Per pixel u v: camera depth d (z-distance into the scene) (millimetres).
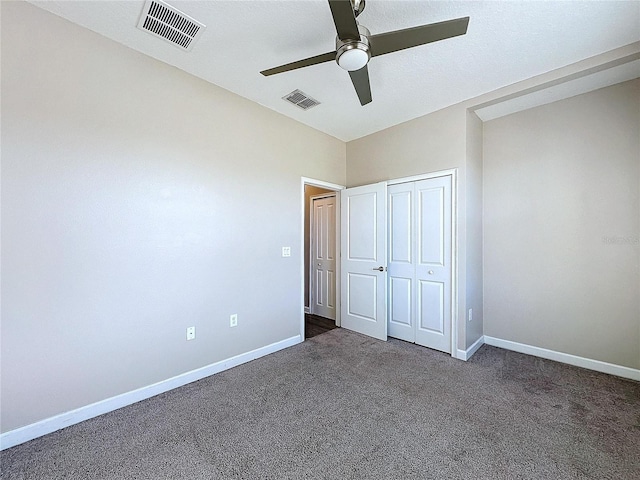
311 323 4160
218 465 1521
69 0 1666
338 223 4059
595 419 1880
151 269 2201
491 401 2107
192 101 2424
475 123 3100
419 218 3254
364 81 1898
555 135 2834
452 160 2955
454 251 2949
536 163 2945
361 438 1723
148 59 2176
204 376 2508
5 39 1622
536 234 2949
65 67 1814
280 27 1885
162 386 2256
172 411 2006
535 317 2963
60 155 1801
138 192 2131
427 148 3148
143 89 2150
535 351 2957
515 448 1627
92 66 1917
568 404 2059
